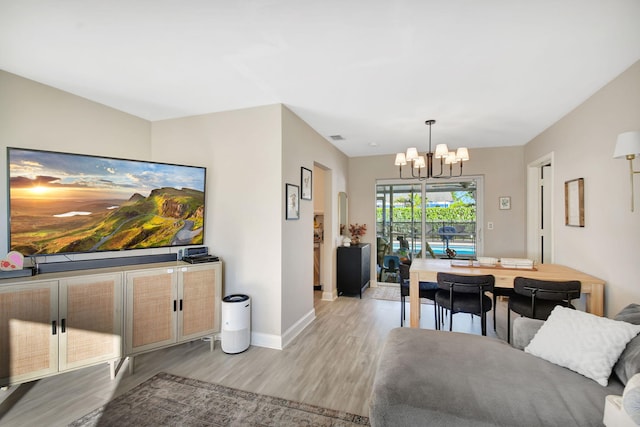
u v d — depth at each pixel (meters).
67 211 2.51
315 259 5.55
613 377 1.59
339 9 1.64
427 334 2.18
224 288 3.24
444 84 2.58
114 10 1.66
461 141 4.54
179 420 1.95
